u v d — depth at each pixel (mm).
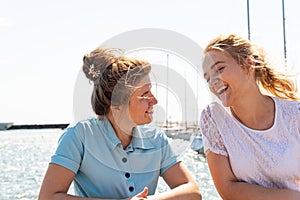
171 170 2406
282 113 2637
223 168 2607
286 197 2438
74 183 2367
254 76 2664
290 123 2625
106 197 2314
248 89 2582
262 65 2672
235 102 2584
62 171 2215
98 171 2305
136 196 2199
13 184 12062
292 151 2594
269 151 2586
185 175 2406
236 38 2600
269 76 2746
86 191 2330
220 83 2453
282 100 2686
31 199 9836
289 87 2787
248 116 2605
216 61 2516
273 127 2602
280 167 2582
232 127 2625
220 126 2615
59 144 2271
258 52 2668
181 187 2346
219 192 2643
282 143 2602
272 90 2793
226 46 2547
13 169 16234
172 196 2283
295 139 2607
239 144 2607
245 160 2594
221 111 2615
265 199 2463
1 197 9984
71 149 2264
